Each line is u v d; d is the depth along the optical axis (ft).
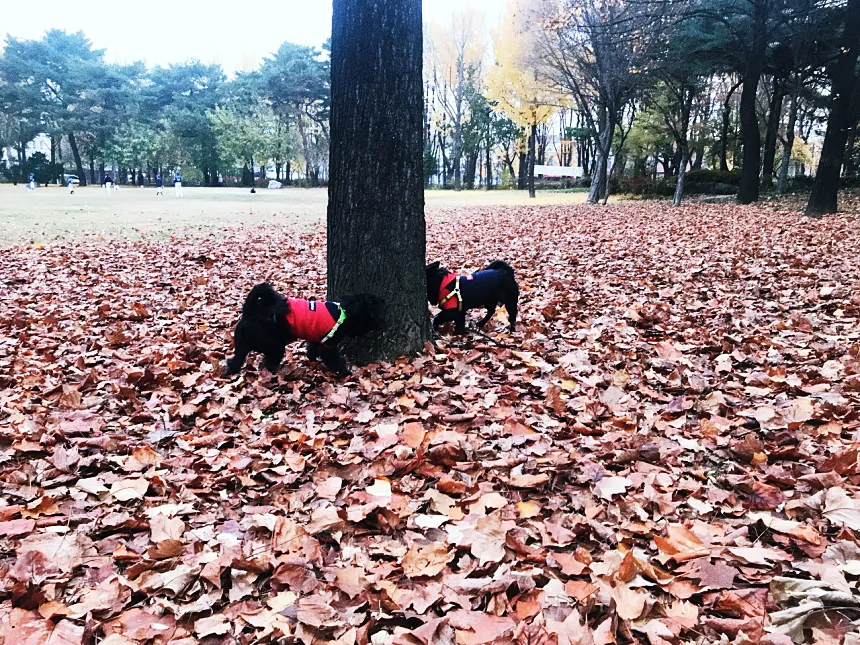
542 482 10.04
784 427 11.88
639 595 7.22
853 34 52.24
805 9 64.90
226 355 17.84
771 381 14.56
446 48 175.73
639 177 112.47
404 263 16.40
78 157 198.70
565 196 126.52
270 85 192.95
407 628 7.09
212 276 32.19
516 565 8.02
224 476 10.64
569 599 7.26
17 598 7.39
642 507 9.36
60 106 183.93
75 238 48.14
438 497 9.75
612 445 11.33
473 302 18.63
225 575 7.93
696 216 61.36
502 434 12.10
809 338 17.99
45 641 6.70
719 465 10.95
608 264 32.68
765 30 70.28
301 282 30.50
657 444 11.32
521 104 108.68
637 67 77.05
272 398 14.46
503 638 6.59
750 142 76.69
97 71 186.29
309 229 57.31
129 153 184.24
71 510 9.78
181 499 10.09
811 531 8.34
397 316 16.55
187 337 19.77
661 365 15.97
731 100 126.41
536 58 89.30
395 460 10.93
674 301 23.79
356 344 16.70
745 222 52.13
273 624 7.02
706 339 18.30
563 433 12.10
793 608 6.80
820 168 55.42
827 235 39.55
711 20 75.36
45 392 14.84
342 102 15.75
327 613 7.06
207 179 217.36
